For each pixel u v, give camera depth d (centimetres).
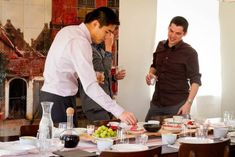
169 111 462
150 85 502
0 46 431
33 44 450
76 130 307
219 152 253
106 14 324
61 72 328
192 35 571
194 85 448
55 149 259
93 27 326
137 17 523
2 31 431
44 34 456
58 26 464
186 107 440
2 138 295
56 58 325
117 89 508
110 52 449
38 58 453
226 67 600
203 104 585
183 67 456
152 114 476
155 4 539
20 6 441
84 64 304
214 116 596
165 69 463
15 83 442
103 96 302
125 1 512
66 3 469
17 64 441
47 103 254
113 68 500
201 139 294
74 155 241
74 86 342
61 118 336
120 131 301
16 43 440
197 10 573
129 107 525
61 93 334
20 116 446
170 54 460
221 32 595
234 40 598
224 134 318
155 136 310
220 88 599
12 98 441
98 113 420
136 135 297
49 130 253
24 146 258
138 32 525
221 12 593
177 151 263
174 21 450
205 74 585
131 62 521
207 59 586
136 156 219
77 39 312
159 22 543
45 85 339
